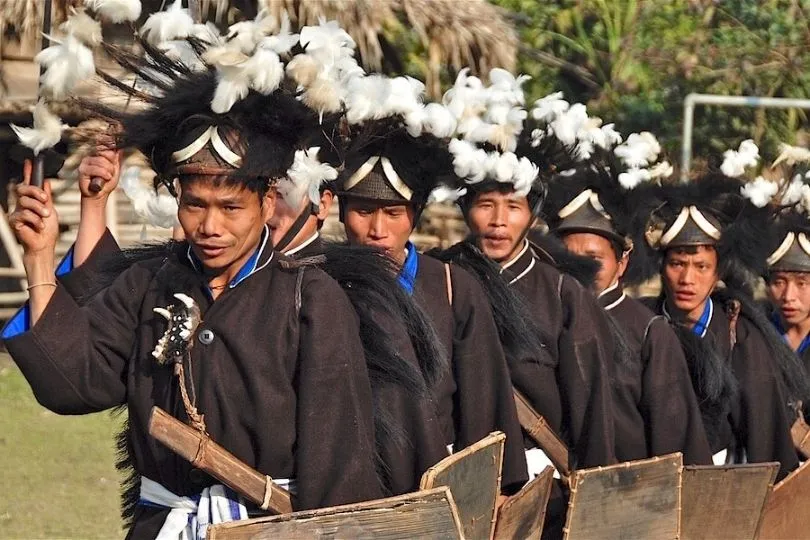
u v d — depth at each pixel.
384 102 12.90
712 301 17.78
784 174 19.55
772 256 19.11
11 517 21.36
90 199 12.59
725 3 45.78
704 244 17.25
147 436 11.00
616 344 15.57
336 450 10.64
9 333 10.67
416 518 10.52
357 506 10.31
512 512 12.55
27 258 10.60
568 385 14.81
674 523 14.37
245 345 10.72
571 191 16.75
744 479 15.16
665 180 17.73
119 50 11.10
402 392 11.66
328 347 10.77
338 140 12.57
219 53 10.47
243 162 10.56
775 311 19.78
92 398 10.82
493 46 37.41
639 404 15.79
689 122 35.28
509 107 14.60
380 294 11.89
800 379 17.83
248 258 10.96
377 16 35.00
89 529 20.86
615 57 44.94
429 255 14.95
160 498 11.16
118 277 11.45
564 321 14.98
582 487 13.37
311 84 10.79
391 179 13.66
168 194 12.68
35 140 10.76
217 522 10.78
